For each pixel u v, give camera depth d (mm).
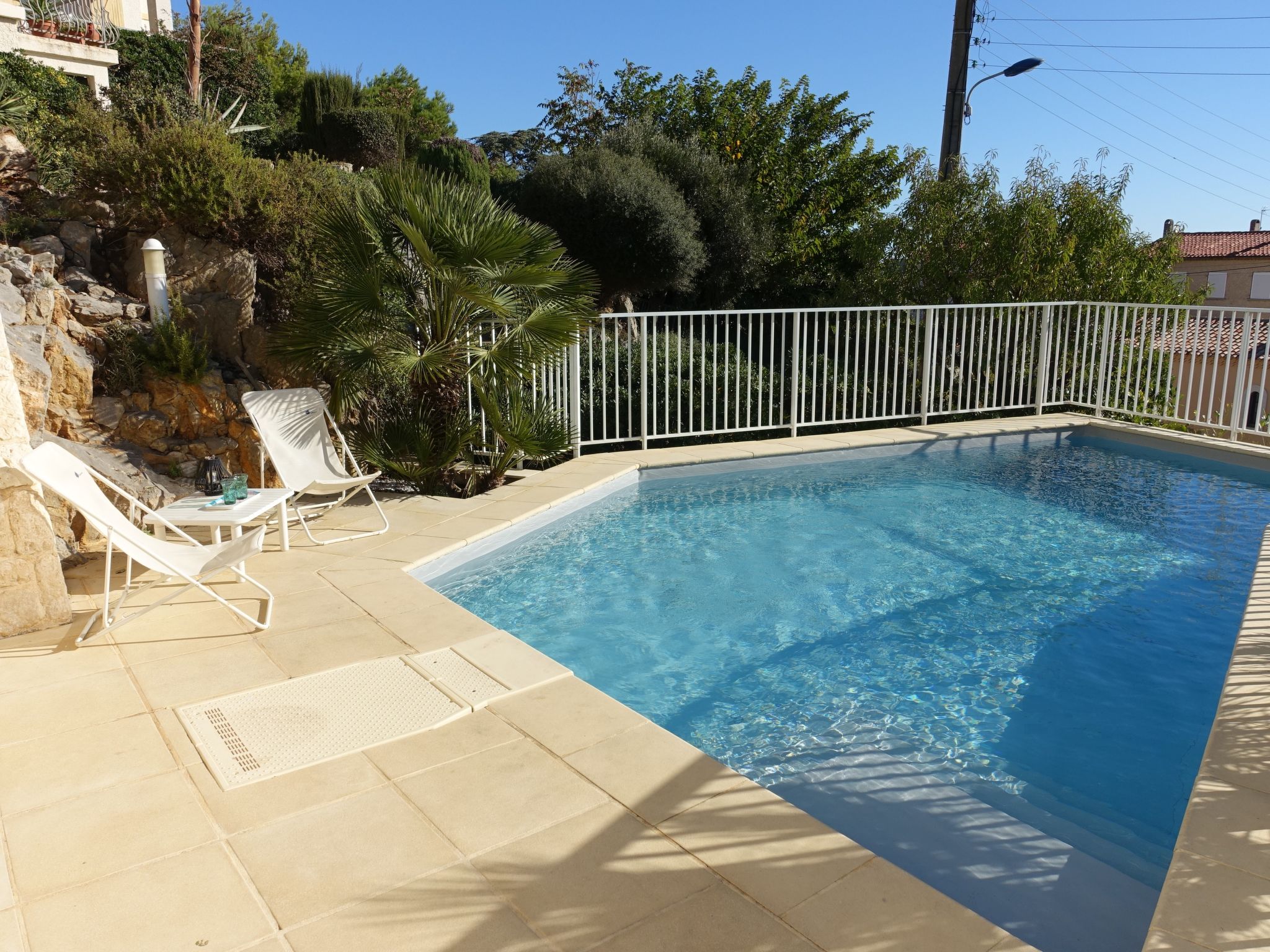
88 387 5801
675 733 3451
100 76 14844
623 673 4016
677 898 2156
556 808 2566
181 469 5965
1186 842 2303
